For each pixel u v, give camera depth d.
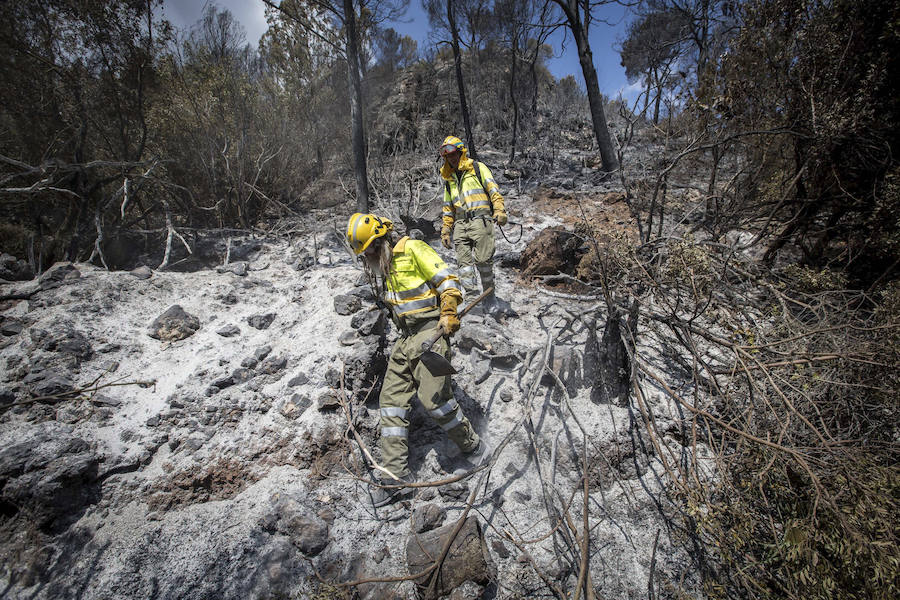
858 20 3.76
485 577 2.29
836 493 2.12
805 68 3.97
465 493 2.82
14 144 4.43
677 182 5.67
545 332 4.13
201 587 2.33
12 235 4.39
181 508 2.66
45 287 3.79
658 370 3.63
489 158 9.99
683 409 3.24
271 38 8.21
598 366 3.22
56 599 2.22
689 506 2.41
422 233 5.31
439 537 2.40
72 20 4.53
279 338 3.75
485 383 3.54
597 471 2.89
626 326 3.12
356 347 3.46
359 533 2.62
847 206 4.09
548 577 2.40
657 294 3.06
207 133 5.78
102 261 4.39
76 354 3.26
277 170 6.75
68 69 4.61
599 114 8.65
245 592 2.33
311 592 2.35
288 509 2.63
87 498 2.59
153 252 5.25
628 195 3.35
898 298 2.93
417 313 2.66
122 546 2.43
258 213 6.51
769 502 2.42
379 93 12.17
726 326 2.88
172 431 2.96
